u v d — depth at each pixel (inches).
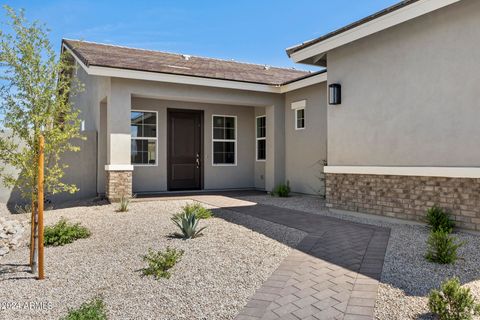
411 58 266.5
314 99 448.5
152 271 170.7
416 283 153.1
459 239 219.3
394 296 140.9
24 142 196.7
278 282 156.7
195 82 427.2
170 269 174.7
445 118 245.0
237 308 134.4
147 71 396.8
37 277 171.2
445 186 246.5
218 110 548.1
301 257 190.7
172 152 517.3
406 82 270.1
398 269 170.6
